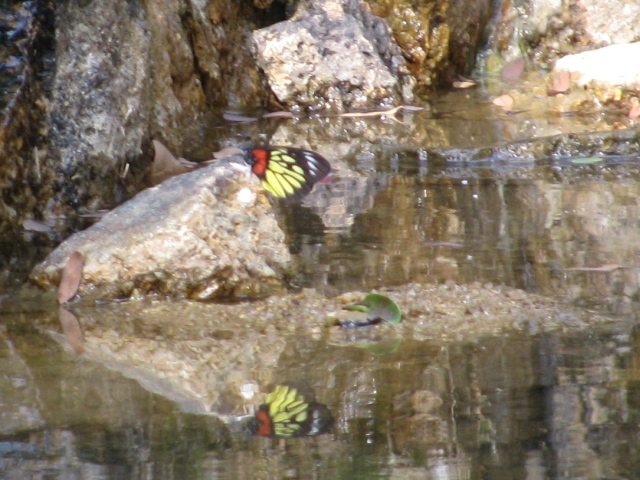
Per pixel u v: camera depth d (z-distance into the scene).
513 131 12.47
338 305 6.67
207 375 5.29
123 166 10.15
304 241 8.31
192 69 13.13
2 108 8.86
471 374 5.13
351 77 14.20
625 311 6.32
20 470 3.99
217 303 6.86
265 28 14.31
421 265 7.58
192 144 12.13
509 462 3.99
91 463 4.05
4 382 5.19
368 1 15.46
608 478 3.84
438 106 14.20
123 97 10.21
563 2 17.08
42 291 7.21
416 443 4.20
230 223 7.18
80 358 5.66
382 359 5.47
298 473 3.92
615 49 14.55
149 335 6.16
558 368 5.17
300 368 5.38
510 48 17.22
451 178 10.59
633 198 9.53
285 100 14.18
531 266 7.49
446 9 15.51
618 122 12.80
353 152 11.63
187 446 4.23
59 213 9.38
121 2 10.40
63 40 9.77
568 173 10.74
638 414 4.45
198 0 13.52
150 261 7.00
